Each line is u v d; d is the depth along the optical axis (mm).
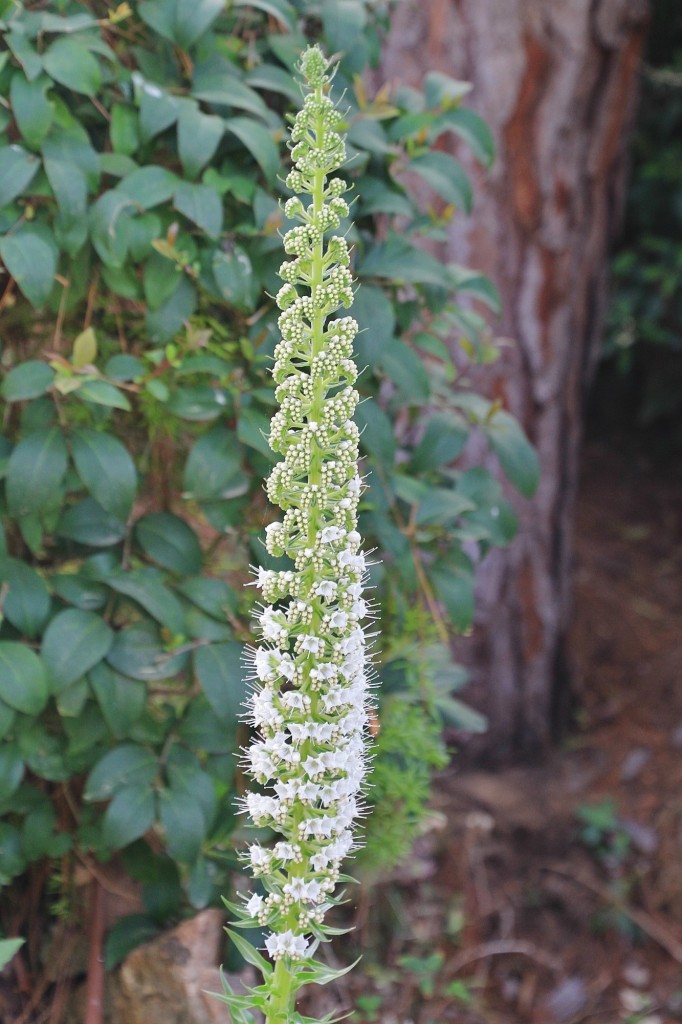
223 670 2248
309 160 1574
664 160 6254
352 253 2484
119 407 2338
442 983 3494
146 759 2279
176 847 2213
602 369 7367
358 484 1591
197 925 2404
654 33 6395
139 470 2562
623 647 5223
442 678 3037
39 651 2223
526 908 3861
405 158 2680
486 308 3996
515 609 4332
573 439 4352
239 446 2314
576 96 3914
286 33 2459
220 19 2379
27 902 2598
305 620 1591
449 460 2674
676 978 3697
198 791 2266
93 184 2158
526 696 4449
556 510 4324
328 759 1599
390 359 2422
